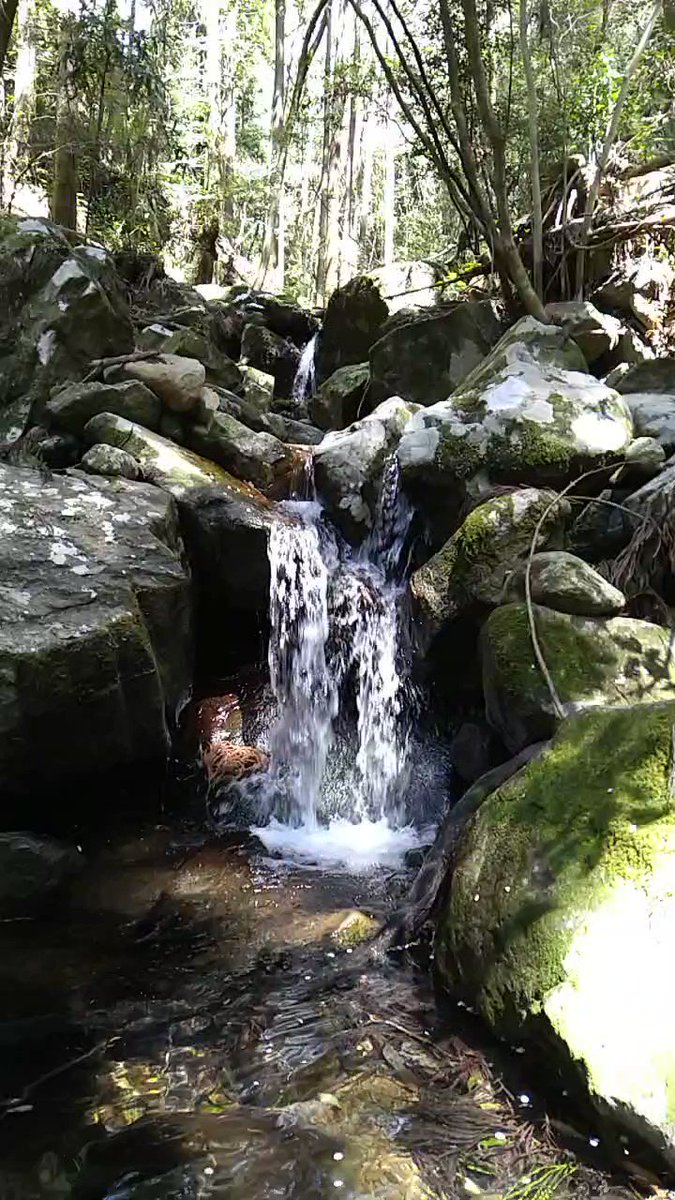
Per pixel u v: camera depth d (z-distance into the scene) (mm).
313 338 9109
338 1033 2674
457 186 6473
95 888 3537
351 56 12859
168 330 6855
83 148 8594
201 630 4699
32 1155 2188
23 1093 2414
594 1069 2182
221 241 14719
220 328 8773
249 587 4547
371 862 3943
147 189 10062
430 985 2910
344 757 4664
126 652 3557
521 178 6891
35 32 10125
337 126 13188
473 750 4043
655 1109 2051
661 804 2627
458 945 2785
